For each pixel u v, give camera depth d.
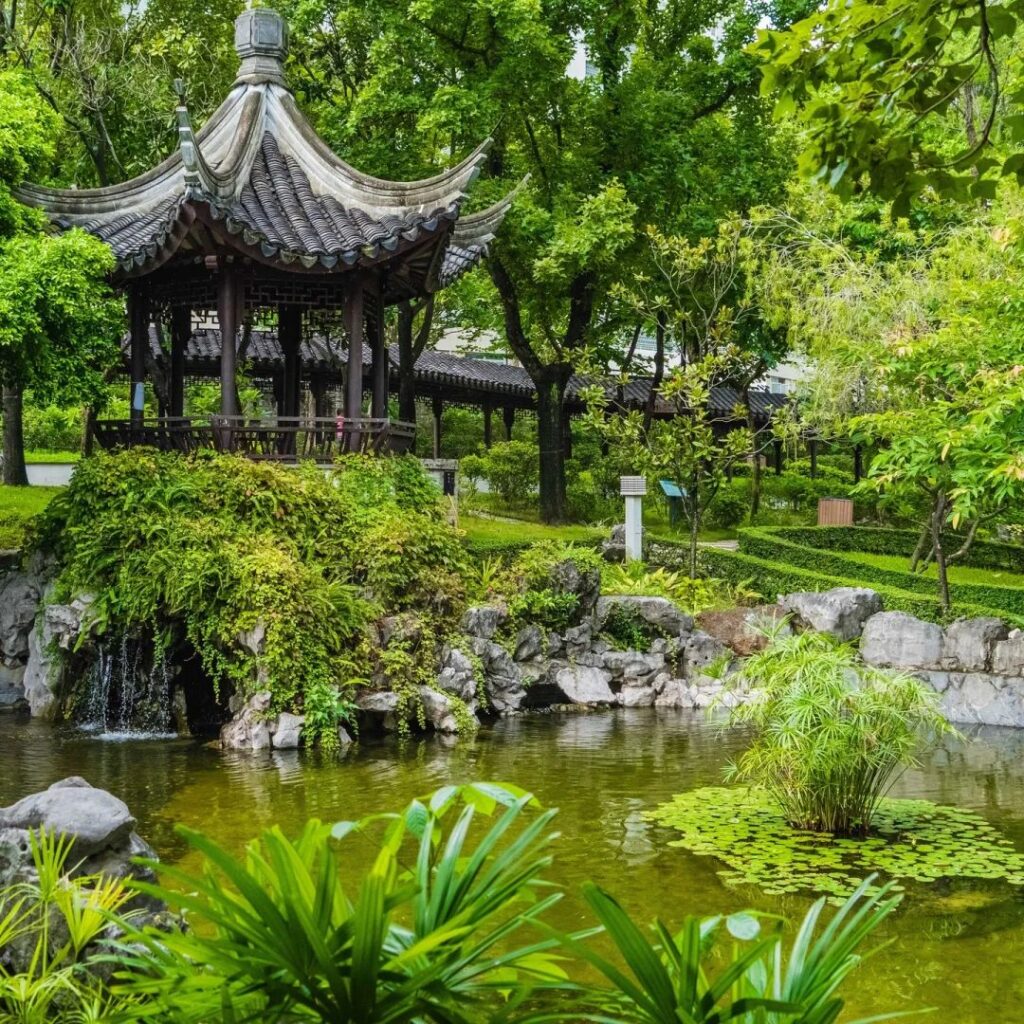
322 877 2.53
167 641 13.35
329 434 17.20
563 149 24.94
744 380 29.91
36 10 22.77
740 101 25.64
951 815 9.23
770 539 23.41
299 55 24.80
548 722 14.16
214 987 2.64
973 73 5.41
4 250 15.36
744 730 13.49
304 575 13.41
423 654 13.89
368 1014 2.53
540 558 16.59
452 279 19.05
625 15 24.98
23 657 14.88
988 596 19.28
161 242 15.63
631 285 25.39
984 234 18.56
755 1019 2.78
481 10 21.41
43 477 28.70
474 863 2.78
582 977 5.78
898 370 15.05
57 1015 4.28
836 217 23.73
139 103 22.39
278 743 12.19
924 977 5.95
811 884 7.38
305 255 15.76
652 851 8.13
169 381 19.88
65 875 4.68
